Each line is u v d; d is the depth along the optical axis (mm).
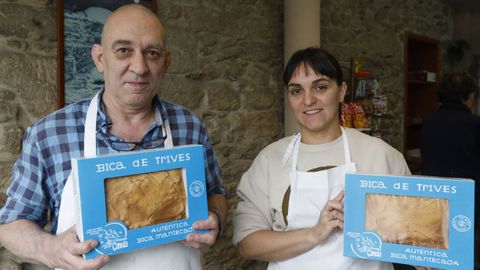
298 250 1312
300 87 1401
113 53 1106
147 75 1130
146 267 1134
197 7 2854
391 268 1385
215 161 1469
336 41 3861
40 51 2160
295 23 3137
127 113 1211
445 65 5520
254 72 3229
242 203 1512
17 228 1125
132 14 1113
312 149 1445
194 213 1100
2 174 2068
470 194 1058
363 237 1162
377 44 4348
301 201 1370
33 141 1177
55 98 2223
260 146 3283
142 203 1036
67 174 1172
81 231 973
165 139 1268
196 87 2867
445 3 5414
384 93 4465
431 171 2764
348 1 3979
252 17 3205
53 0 2189
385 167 1372
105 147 1188
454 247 1075
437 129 2715
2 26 2035
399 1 4648
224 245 3049
